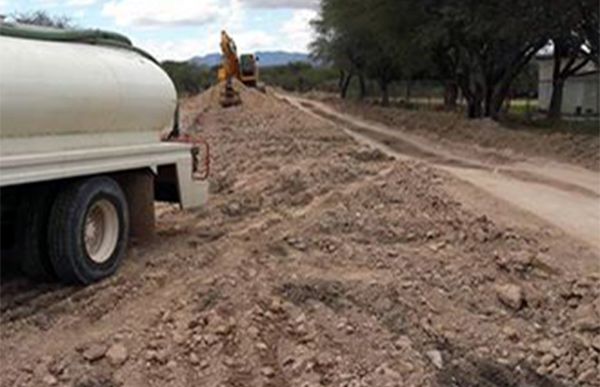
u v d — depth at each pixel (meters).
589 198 12.25
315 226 8.52
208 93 35.28
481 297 6.34
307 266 7.08
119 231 6.98
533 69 49.38
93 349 5.26
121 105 7.08
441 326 5.77
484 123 27.64
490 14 23.30
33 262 6.56
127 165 7.15
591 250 7.97
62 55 6.52
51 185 6.51
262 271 6.85
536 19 22.38
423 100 60.97
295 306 6.06
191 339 5.41
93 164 6.66
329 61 61.91
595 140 19.75
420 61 34.81
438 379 5.04
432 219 8.88
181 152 8.05
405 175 12.04
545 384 5.05
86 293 6.42
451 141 25.78
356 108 49.91
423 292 6.34
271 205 10.16
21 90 5.91
